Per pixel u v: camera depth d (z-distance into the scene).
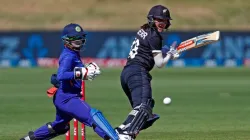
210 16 156.12
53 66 114.12
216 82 83.19
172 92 70.56
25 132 41.28
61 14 158.12
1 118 48.94
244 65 114.06
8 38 114.50
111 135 27.97
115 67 112.25
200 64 114.69
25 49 114.62
